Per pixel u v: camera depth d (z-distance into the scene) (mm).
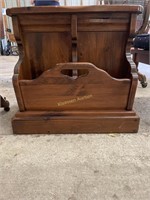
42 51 830
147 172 600
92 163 643
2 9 3938
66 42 810
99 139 783
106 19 737
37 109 822
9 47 4492
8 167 628
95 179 573
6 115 1034
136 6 689
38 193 526
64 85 769
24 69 820
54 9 688
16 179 578
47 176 588
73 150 713
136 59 1596
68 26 762
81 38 800
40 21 743
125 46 815
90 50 830
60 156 680
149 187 542
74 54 803
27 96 791
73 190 535
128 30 769
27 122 810
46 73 748
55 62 853
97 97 794
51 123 812
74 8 687
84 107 816
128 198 507
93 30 778
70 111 813
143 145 741
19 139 793
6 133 843
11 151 713
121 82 761
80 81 760
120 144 748
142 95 1349
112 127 817
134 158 667
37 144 755
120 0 1557
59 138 795
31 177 585
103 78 756
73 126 816
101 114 807
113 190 533
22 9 689
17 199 508
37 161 656
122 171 605
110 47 823
